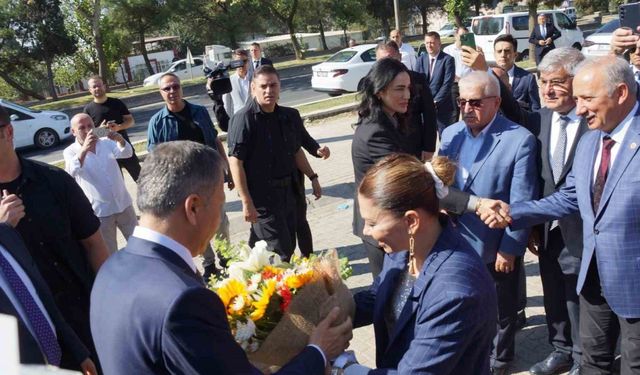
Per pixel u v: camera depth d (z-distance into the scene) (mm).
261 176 4336
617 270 2615
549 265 3416
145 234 1660
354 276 5164
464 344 1716
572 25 20281
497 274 3279
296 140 4523
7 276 2229
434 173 1868
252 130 4230
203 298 1525
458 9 27594
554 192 3195
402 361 1773
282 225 4457
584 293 2936
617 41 3477
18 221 2535
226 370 1509
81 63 35031
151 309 1483
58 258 2812
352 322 2154
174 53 43812
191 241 1696
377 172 1835
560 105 3129
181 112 5078
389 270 2068
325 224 6570
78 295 2885
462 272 1760
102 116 7426
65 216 2812
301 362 1812
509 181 3143
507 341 3426
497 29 20766
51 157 14016
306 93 19219
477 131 3229
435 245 1846
